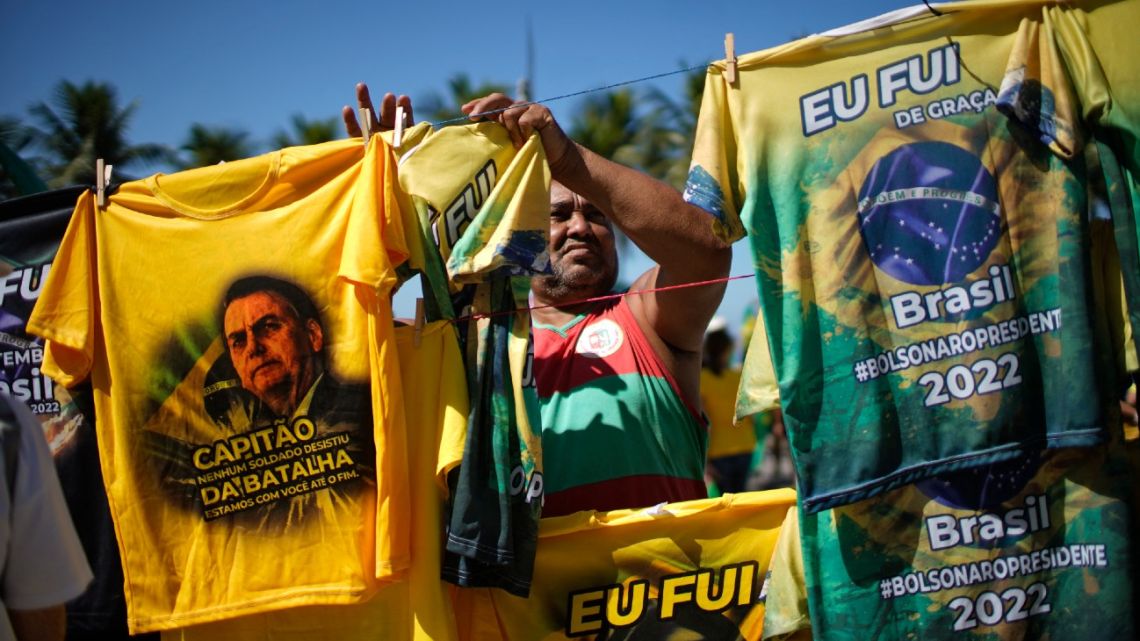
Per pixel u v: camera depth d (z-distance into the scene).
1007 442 2.94
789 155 3.13
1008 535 2.98
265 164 3.49
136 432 3.52
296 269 3.43
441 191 3.35
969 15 3.05
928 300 3.01
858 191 3.08
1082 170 2.96
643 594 3.38
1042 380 2.96
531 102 3.43
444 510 3.34
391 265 3.34
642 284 4.09
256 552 3.40
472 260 3.27
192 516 3.46
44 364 3.60
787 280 3.09
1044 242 2.97
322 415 3.37
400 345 3.43
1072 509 2.96
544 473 3.77
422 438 3.36
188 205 3.55
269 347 3.43
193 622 3.41
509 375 3.38
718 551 3.37
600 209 3.70
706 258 3.74
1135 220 2.90
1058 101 2.96
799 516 3.12
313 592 3.34
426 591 3.28
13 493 2.80
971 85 3.04
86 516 3.70
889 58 3.10
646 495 3.75
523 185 3.35
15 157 4.81
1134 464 3.00
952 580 3.00
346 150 3.42
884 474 2.99
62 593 2.85
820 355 3.07
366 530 3.33
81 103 27.11
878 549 3.06
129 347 3.55
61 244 3.62
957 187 3.02
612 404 3.85
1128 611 2.88
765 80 3.18
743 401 3.29
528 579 3.28
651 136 27.77
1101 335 2.97
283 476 3.40
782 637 3.29
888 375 3.03
